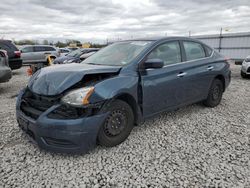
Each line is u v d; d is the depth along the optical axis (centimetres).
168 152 284
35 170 245
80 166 253
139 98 313
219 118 411
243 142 312
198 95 424
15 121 392
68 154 278
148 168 249
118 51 365
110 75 293
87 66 315
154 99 333
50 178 232
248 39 2542
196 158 270
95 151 285
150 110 334
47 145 259
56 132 247
